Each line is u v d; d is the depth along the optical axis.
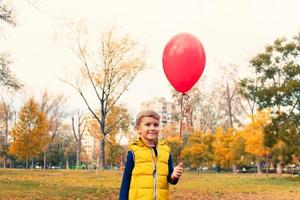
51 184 18.23
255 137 34.81
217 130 49.44
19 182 18.55
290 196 15.58
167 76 4.87
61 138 86.38
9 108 65.38
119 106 45.31
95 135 42.97
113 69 38.88
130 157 3.61
